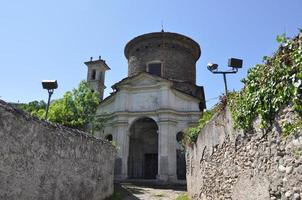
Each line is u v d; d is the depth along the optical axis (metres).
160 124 26.72
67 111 21.75
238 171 6.78
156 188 21.42
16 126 6.62
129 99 28.34
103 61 35.12
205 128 10.38
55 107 21.53
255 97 5.67
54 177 8.32
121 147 26.72
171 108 27.05
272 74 5.02
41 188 7.59
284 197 4.66
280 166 4.80
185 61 32.28
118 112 27.73
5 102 6.44
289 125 4.54
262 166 5.46
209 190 9.66
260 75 5.51
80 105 22.94
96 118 24.92
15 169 6.54
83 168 10.55
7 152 6.28
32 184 7.18
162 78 27.77
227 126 7.64
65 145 9.12
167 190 20.14
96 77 34.34
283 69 4.69
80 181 10.22
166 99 27.17
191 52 33.28
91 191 11.27
